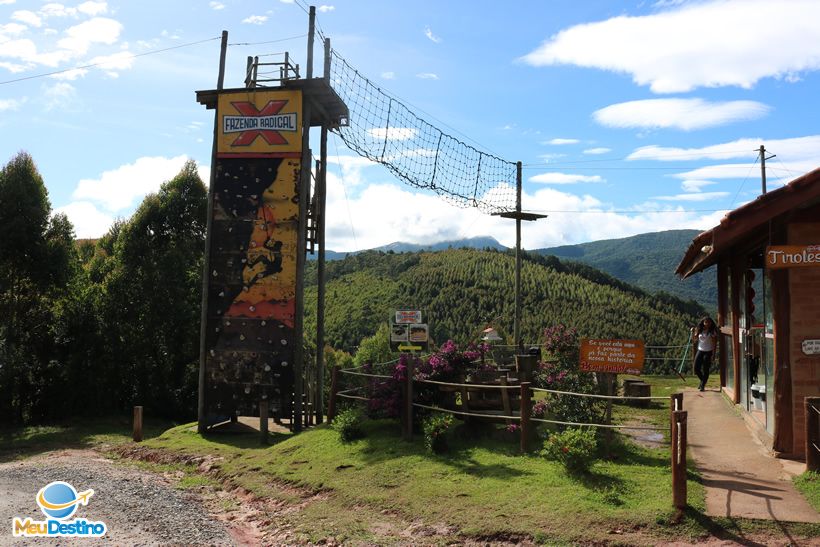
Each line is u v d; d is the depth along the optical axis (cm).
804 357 823
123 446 1455
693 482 749
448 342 1121
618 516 663
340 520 786
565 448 802
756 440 951
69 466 1246
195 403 2261
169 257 2303
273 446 1238
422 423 1062
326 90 1470
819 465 750
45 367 2075
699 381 1738
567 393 917
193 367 2239
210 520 866
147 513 888
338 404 1294
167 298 2262
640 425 1109
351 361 3409
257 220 1465
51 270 2017
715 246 805
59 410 2083
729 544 601
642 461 867
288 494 929
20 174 2009
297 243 1446
